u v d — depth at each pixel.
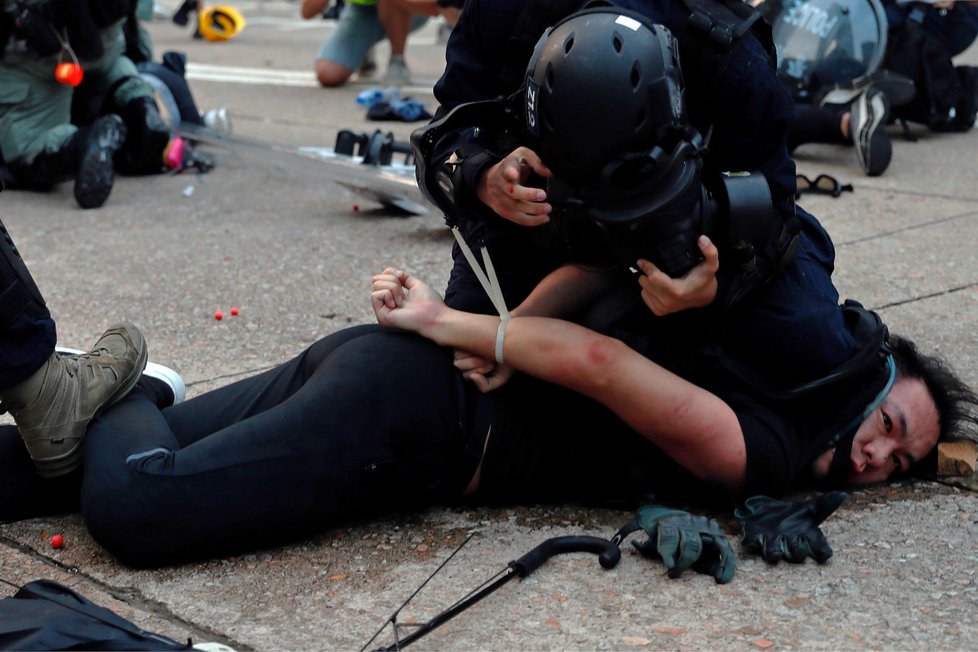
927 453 2.55
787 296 2.34
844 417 2.40
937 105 6.41
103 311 3.74
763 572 2.20
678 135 2.00
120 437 2.27
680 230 2.06
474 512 2.47
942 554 2.27
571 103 1.96
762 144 2.24
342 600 2.13
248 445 2.21
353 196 5.24
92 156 4.94
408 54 10.06
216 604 2.12
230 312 3.73
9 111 5.06
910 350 2.56
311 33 11.68
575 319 2.39
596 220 2.05
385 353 2.32
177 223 4.80
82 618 1.80
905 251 4.37
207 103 7.51
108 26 4.96
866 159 5.48
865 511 2.46
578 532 2.38
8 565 2.27
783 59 5.86
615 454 2.42
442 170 2.27
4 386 2.24
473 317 2.33
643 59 1.95
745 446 2.29
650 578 2.18
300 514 2.25
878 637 1.97
